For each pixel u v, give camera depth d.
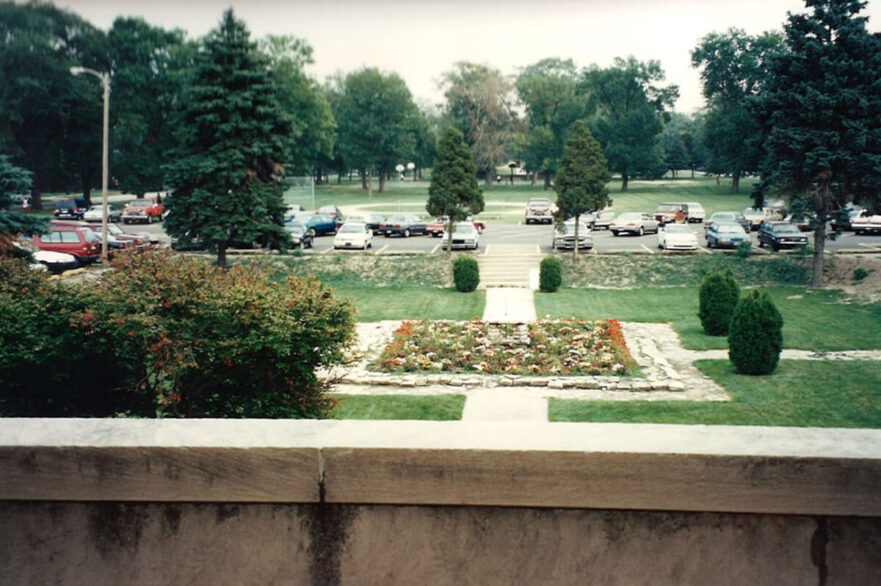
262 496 3.09
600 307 33.56
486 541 3.05
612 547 3.02
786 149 37.16
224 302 12.62
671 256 42.59
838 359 23.78
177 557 3.15
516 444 3.02
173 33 70.06
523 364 21.98
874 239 48.44
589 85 106.31
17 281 13.56
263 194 36.44
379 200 94.31
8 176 27.69
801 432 3.13
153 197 90.50
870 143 36.12
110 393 13.43
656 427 3.20
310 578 3.13
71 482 3.13
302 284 13.83
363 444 3.05
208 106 35.22
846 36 35.09
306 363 13.40
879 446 2.98
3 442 3.13
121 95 69.00
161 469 3.10
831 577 2.96
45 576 3.19
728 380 21.19
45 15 65.69
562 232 43.06
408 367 21.73
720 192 102.81
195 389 13.27
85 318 12.21
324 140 78.56
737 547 2.98
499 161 111.44
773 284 38.69
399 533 3.08
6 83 64.38
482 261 43.56
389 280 39.94
